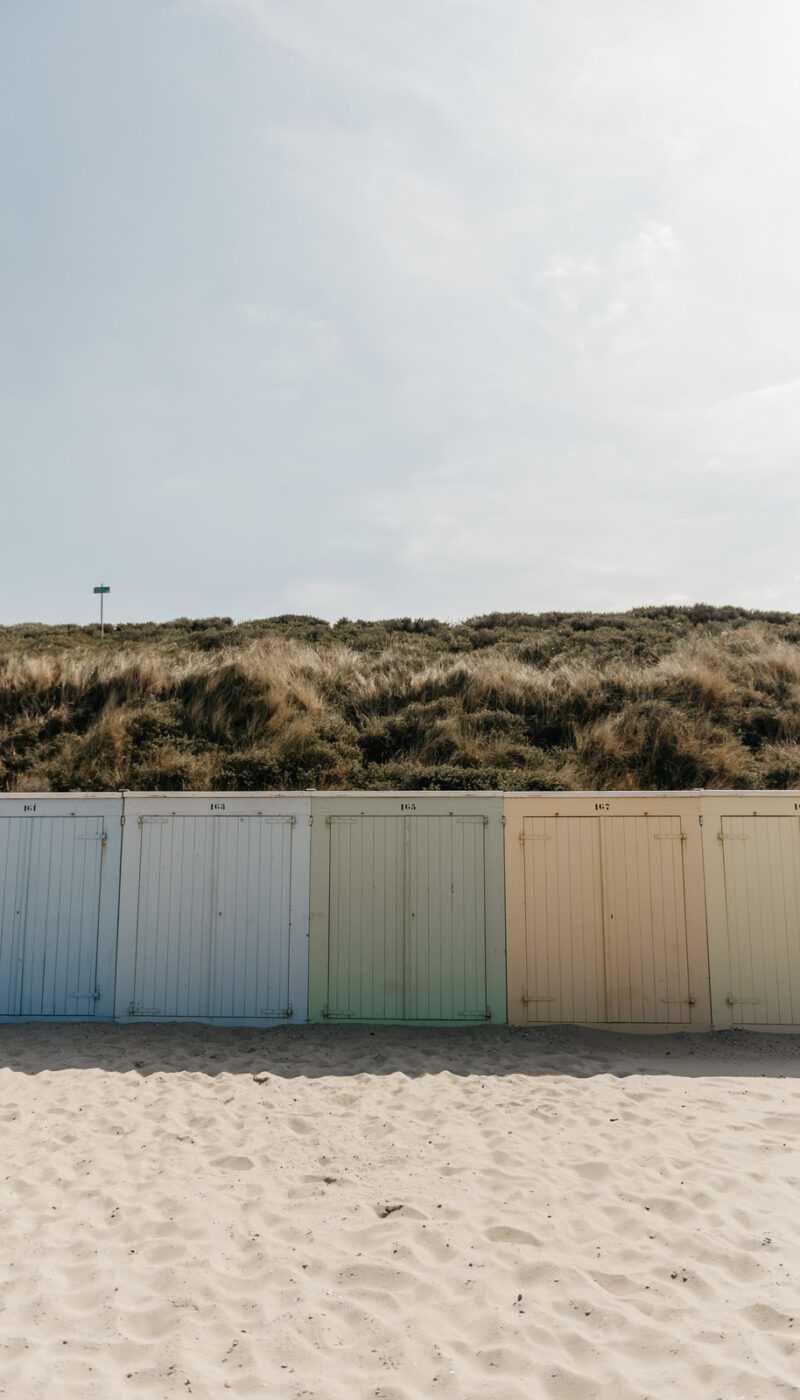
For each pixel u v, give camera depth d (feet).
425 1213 14.20
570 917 28.43
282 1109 19.90
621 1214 13.99
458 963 28.43
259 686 55.72
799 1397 9.07
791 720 52.08
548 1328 10.82
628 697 55.21
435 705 55.06
